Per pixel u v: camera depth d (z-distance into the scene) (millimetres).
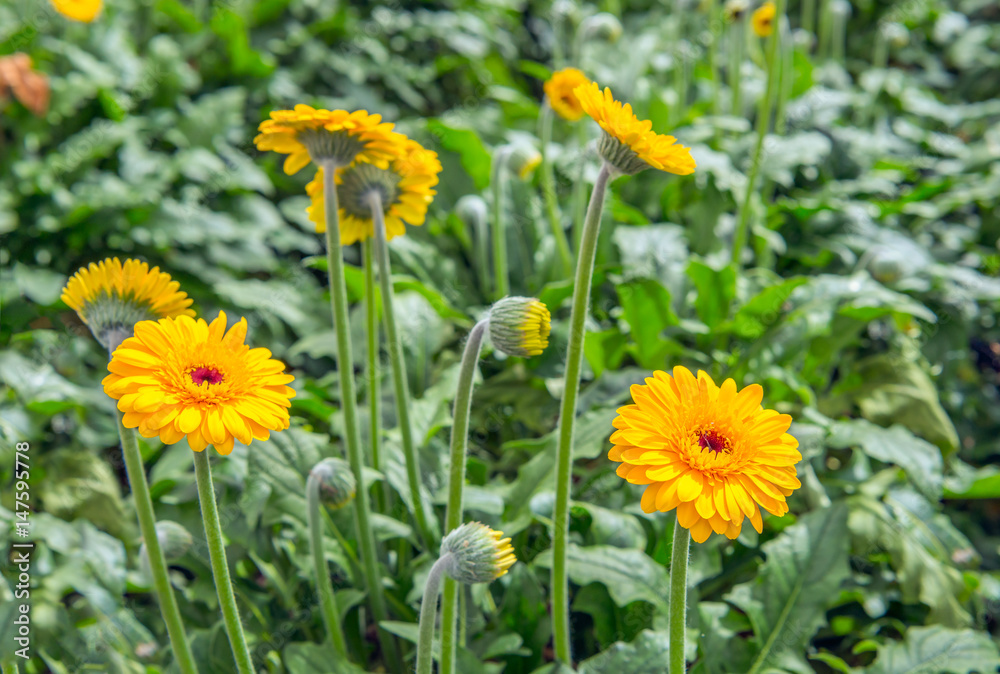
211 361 1344
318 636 2486
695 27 5918
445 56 6008
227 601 1582
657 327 3318
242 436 1299
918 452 2803
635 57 5086
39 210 3922
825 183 4570
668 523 2564
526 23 6871
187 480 2680
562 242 3635
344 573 2391
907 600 2600
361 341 3387
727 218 4082
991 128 5258
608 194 3848
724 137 4578
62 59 4453
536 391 3154
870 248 3873
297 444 2340
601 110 1555
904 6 5742
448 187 4203
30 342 3320
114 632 2439
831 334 3367
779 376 3057
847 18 6930
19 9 4504
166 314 1633
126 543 2873
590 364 3281
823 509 2523
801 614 2348
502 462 3072
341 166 1896
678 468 1285
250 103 5129
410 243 3740
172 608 1771
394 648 2451
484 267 3725
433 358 3438
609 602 2404
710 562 2480
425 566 2451
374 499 2691
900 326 3480
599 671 2045
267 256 4230
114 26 4785
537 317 1646
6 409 3008
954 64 6477
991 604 2990
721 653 2293
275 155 4863
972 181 4480
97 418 3381
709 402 1333
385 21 5961
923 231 4504
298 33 5516
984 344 4285
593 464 3074
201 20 5426
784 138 4418
